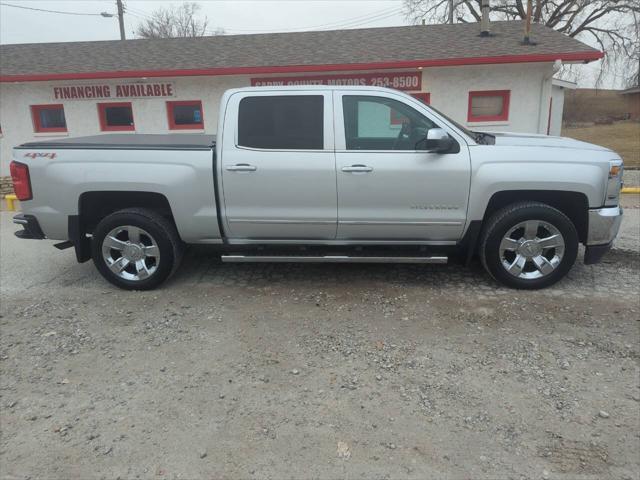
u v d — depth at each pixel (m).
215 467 2.48
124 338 3.87
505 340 3.71
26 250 6.40
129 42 14.16
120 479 2.41
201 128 11.61
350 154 4.39
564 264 4.49
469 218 4.43
